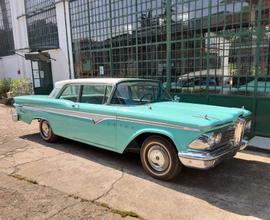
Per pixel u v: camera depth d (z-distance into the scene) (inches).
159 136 160.4
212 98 278.7
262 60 239.1
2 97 522.3
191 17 284.4
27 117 257.1
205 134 141.8
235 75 258.7
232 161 194.7
